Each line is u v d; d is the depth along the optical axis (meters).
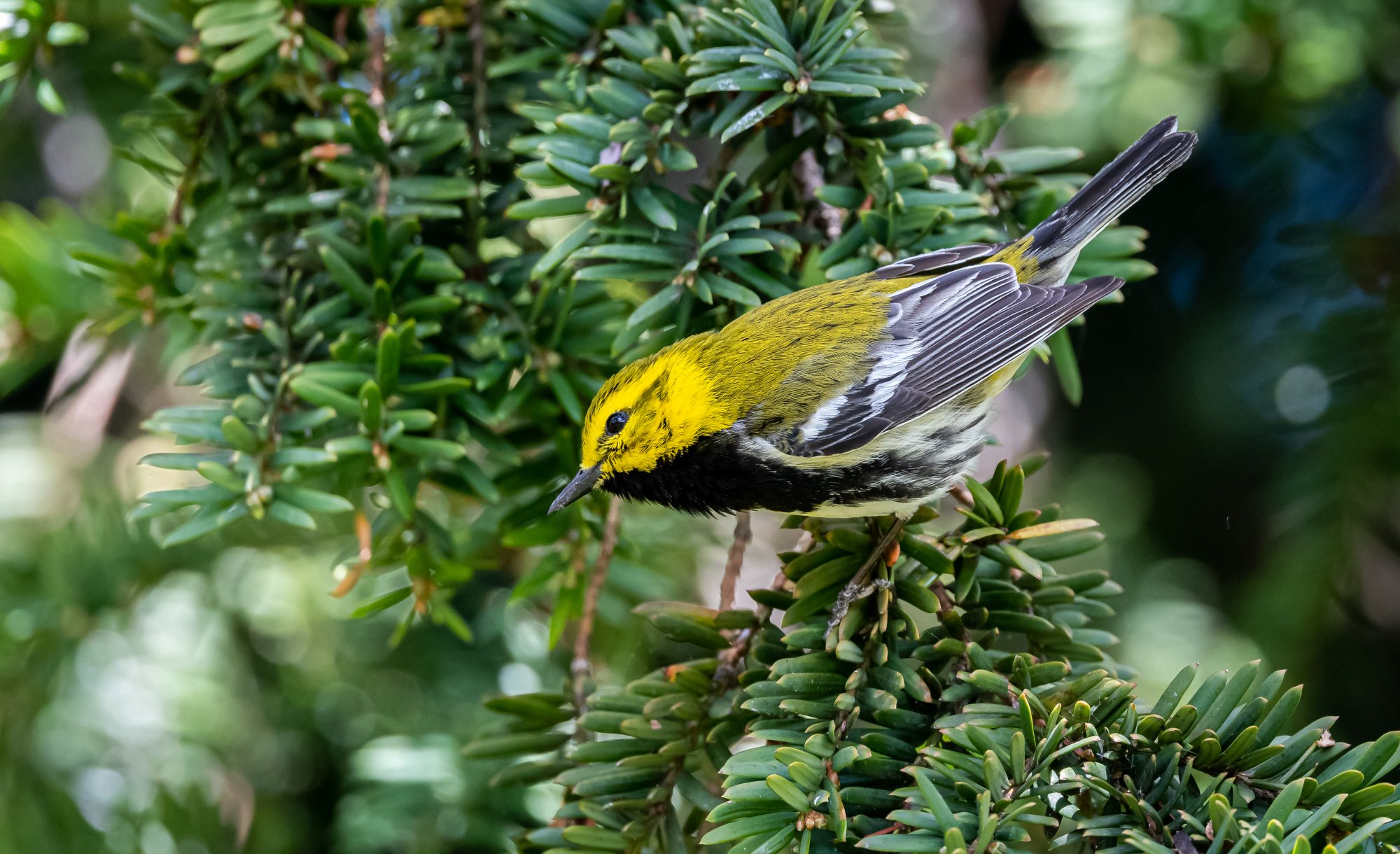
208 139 7.75
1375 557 9.45
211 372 7.14
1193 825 4.87
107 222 8.89
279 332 7.07
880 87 6.62
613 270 7.00
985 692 5.71
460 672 9.48
